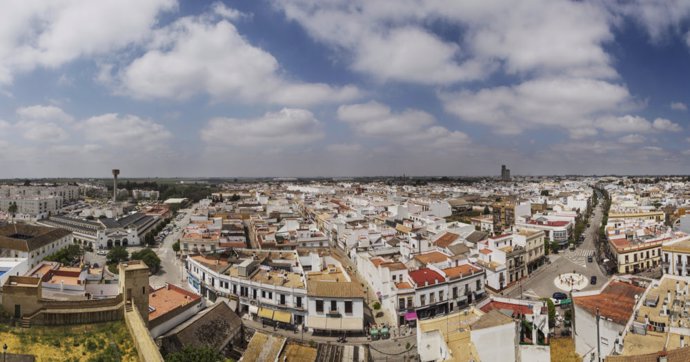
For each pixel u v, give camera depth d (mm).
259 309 95750
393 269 100688
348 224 181750
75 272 87500
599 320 72125
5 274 84688
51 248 146625
